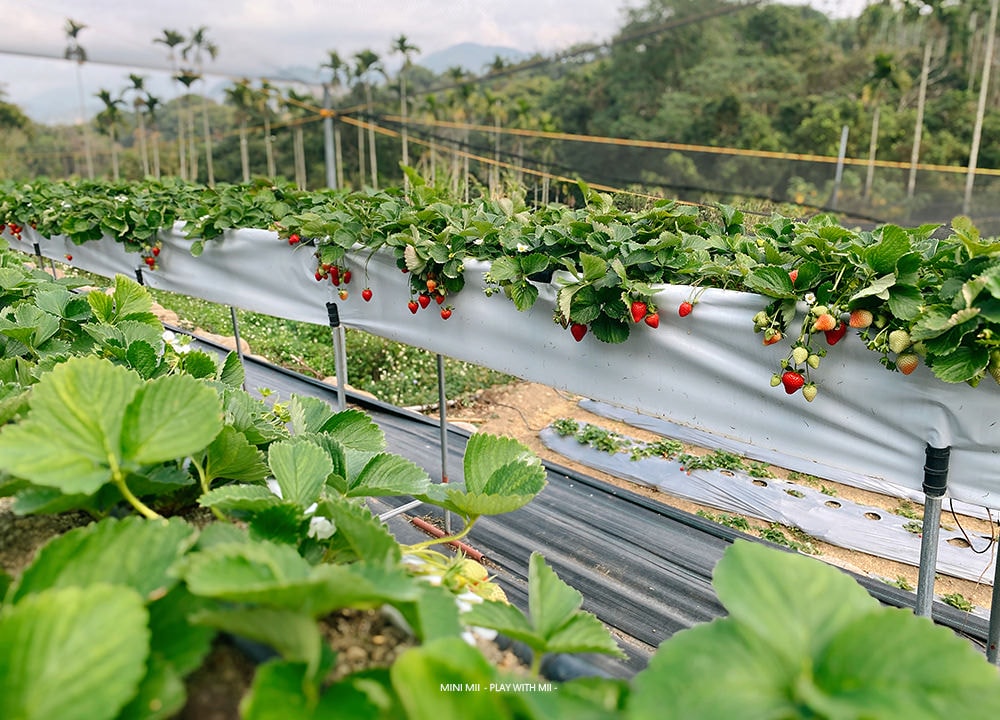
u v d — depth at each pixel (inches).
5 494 38.7
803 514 210.5
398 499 154.9
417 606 28.0
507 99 1839.3
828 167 1503.4
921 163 1533.0
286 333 351.6
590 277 99.1
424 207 149.4
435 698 22.2
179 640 28.2
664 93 1820.9
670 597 135.3
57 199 265.7
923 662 24.6
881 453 86.0
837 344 86.7
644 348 104.7
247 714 23.5
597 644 32.2
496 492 45.6
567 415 300.2
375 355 320.8
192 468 47.8
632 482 236.7
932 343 74.3
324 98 466.9
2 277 98.3
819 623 27.4
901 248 77.0
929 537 84.1
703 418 101.2
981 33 1642.5
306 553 38.2
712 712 22.9
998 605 86.3
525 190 312.8
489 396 317.7
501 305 121.8
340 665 32.0
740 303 94.7
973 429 79.3
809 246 93.0
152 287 224.5
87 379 36.8
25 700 23.0
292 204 194.2
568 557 145.7
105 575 30.4
